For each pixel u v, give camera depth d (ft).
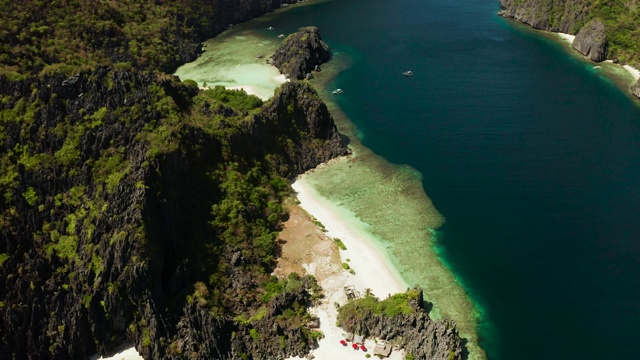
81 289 332.60
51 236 352.90
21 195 359.66
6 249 333.62
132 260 326.85
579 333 344.69
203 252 371.97
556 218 442.50
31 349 314.76
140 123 400.67
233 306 354.74
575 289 375.86
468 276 387.96
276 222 428.97
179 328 329.52
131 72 427.74
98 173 371.56
